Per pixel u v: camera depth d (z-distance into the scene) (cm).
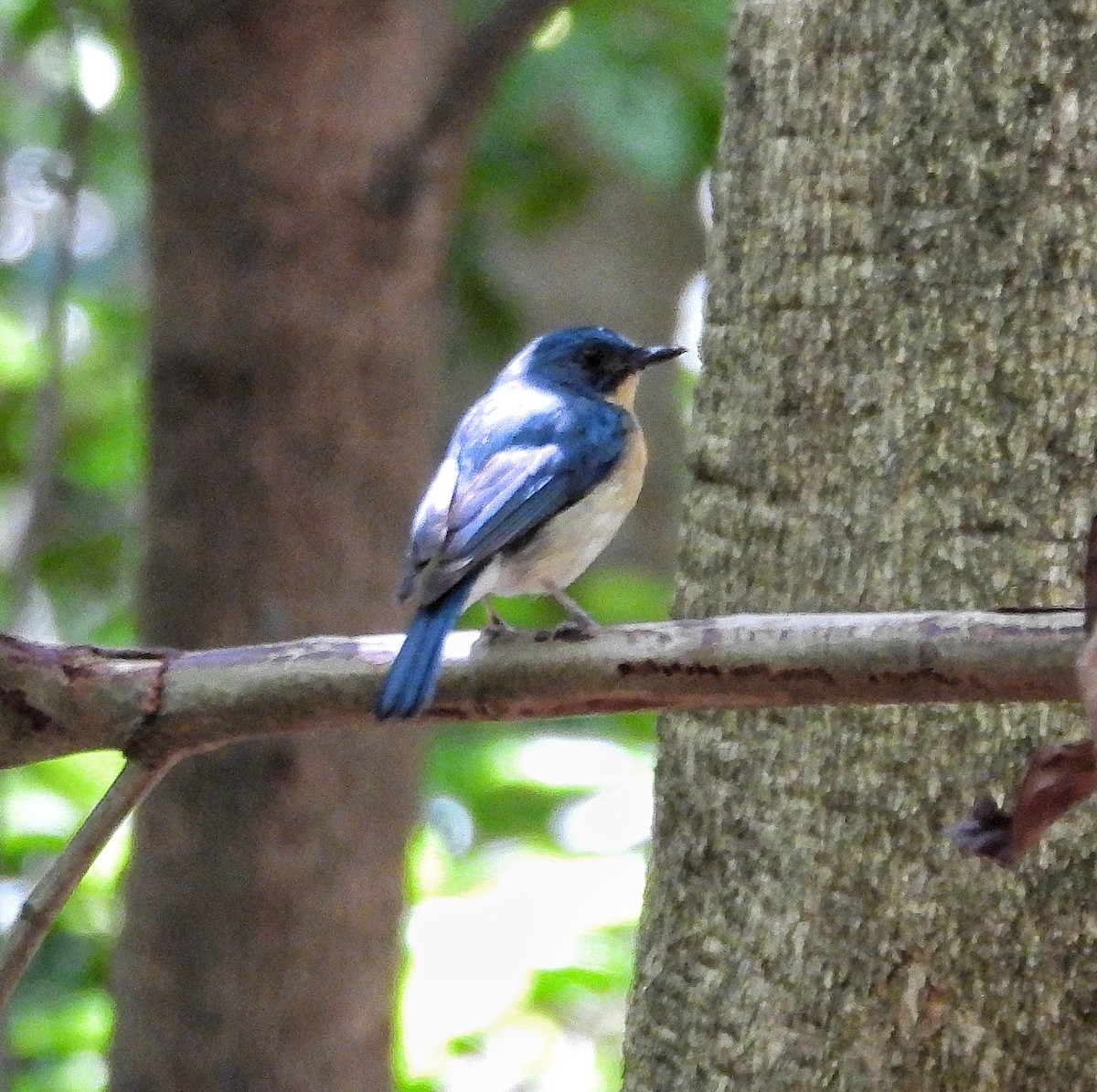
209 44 1041
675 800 754
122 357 1953
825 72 714
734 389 741
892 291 698
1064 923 675
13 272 1905
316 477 1071
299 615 1070
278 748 1052
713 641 625
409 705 648
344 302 1066
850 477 705
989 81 685
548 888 1374
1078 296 679
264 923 1059
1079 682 530
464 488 886
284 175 1052
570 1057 1477
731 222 748
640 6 1448
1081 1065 674
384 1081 1104
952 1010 683
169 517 1080
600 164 1639
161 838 1070
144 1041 1077
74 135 1372
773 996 712
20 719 689
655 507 2216
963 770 684
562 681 646
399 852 1098
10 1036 1305
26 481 1708
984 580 684
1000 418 684
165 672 682
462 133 1070
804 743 709
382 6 1055
